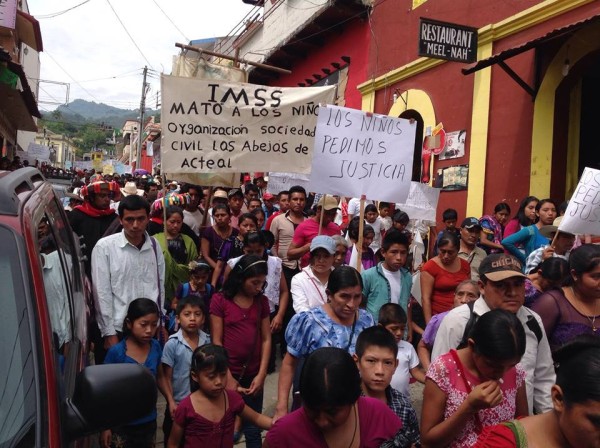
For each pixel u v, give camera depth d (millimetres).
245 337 4270
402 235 4922
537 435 1921
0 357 1822
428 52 8891
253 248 5473
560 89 8539
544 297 3727
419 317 5793
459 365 2781
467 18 10273
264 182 14109
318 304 4410
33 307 1948
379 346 2967
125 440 3777
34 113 17953
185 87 6129
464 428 2727
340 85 14930
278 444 2408
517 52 7605
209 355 3467
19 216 2199
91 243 5598
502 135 9359
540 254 5414
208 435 3502
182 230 6523
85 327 3416
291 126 6352
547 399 3301
